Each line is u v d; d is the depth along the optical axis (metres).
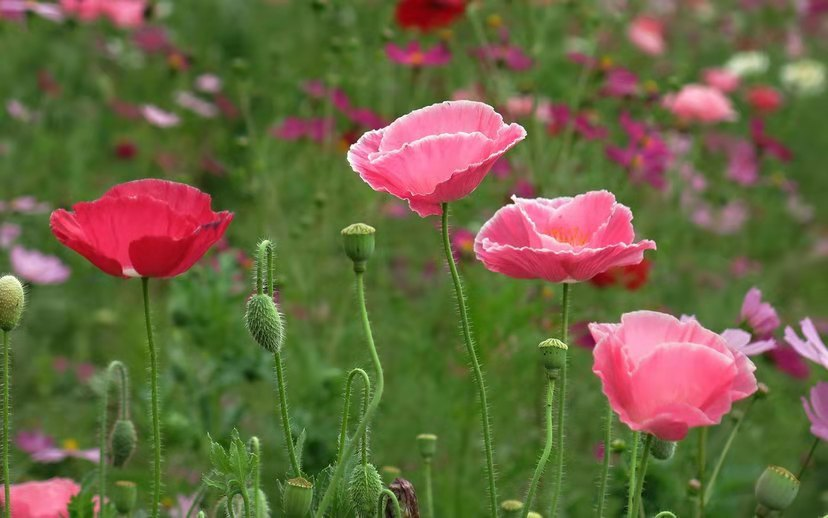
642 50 9.62
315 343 5.90
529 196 6.00
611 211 2.56
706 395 2.19
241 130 8.89
